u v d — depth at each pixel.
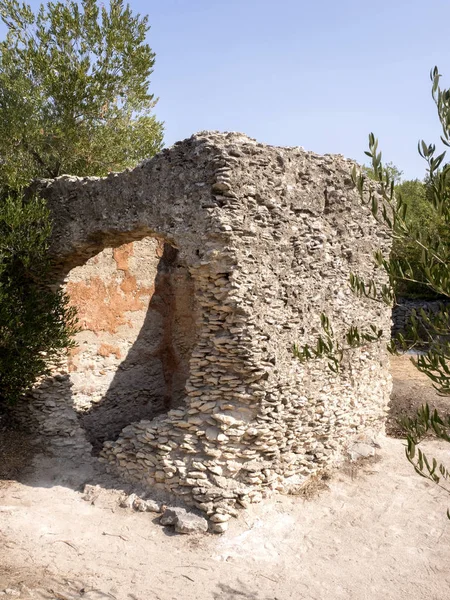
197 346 8.85
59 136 16.30
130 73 17.39
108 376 13.17
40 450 10.08
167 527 7.96
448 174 4.31
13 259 10.02
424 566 7.56
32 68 16.69
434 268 4.34
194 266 8.49
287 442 9.13
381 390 11.74
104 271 13.08
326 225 9.91
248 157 8.48
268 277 8.76
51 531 7.70
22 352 9.43
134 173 9.24
